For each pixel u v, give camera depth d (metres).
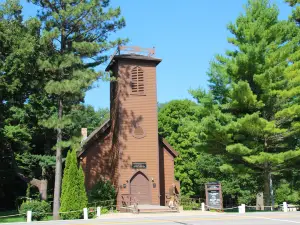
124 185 29.30
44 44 24.77
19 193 38.25
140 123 30.66
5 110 28.44
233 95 25.25
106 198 29.05
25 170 35.50
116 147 30.55
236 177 36.41
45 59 25.30
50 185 37.78
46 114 32.62
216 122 24.53
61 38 27.23
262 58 25.53
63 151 36.41
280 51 25.83
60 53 27.03
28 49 25.33
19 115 32.78
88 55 27.34
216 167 36.38
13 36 26.61
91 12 26.84
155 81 31.70
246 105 25.56
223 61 28.00
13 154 33.00
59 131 25.86
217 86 26.66
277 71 25.33
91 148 32.28
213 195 26.06
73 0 26.50
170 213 24.78
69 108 29.12
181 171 43.03
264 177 26.86
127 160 29.80
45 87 24.55
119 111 30.41
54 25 26.34
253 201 43.34
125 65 31.27
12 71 26.28
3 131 30.47
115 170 30.42
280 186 37.53
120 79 30.92
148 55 32.31
